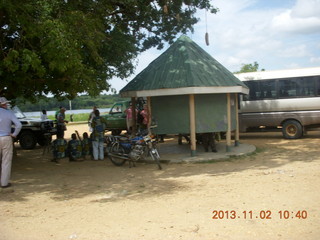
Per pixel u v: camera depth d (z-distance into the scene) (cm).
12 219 571
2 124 780
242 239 441
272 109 1555
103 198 698
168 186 775
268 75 1562
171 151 1257
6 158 796
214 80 1091
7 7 783
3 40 938
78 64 848
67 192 767
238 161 1067
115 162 1088
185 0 1440
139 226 507
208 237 452
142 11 1359
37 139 1658
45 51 810
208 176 860
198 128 1117
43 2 830
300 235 446
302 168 895
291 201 595
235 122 1300
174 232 474
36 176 962
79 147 1210
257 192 667
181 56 1158
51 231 503
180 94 1073
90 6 1028
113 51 1195
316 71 1495
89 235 478
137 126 1516
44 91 1137
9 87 1008
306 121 1510
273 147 1340
